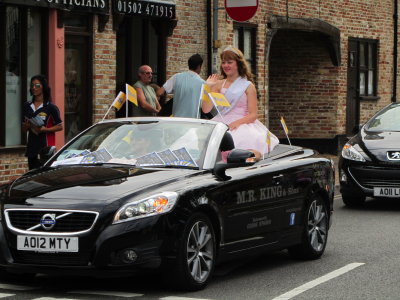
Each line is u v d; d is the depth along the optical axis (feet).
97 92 61.93
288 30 88.17
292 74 94.73
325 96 94.38
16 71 56.44
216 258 30.27
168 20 68.49
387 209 53.47
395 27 105.40
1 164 54.80
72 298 27.78
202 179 29.96
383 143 53.52
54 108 44.55
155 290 29.19
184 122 33.12
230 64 38.63
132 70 66.64
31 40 57.52
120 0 62.95
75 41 60.64
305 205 35.53
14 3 54.90
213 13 69.10
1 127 55.36
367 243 40.19
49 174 30.53
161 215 27.76
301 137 95.25
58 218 27.78
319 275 32.65
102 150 32.30
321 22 88.79
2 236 28.30
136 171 30.27
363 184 53.06
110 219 27.53
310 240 35.88
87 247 27.48
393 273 32.91
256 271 33.47
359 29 97.66
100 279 31.09
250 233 31.89
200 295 28.53
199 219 29.07
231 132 37.47
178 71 70.03
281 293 29.19
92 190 28.53
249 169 32.55
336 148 93.09
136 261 27.45
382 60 103.35
